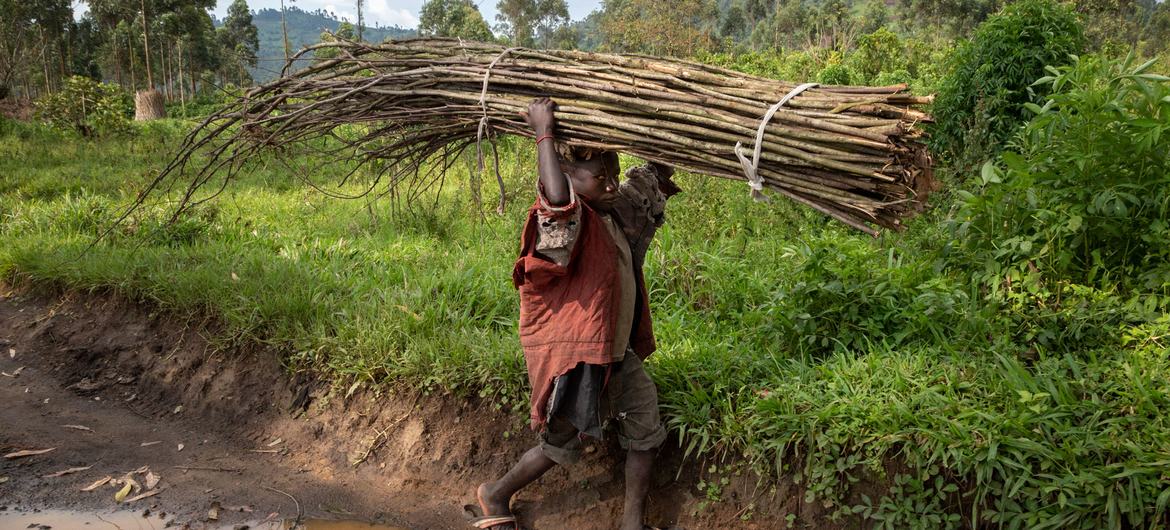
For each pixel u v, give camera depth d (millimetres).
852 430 2902
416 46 3107
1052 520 2508
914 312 3525
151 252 5605
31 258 5785
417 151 3352
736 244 5191
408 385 3803
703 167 2529
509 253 5559
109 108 15703
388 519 3350
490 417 3588
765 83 2516
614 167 2807
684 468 3213
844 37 23094
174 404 4344
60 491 3428
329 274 4996
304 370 4113
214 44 62688
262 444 3957
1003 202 3537
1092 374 2916
